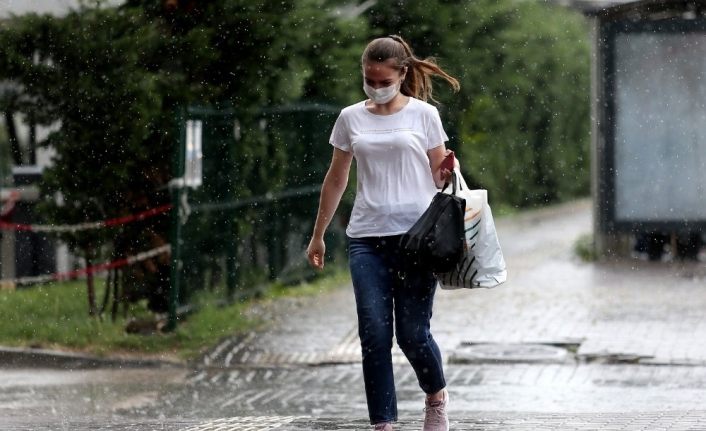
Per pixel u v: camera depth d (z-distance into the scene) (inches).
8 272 1973.4
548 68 3791.8
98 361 1403.8
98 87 1589.6
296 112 2046.0
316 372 1348.4
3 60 1599.4
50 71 1604.3
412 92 731.4
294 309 1791.3
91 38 1590.8
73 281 1973.4
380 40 706.8
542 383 1243.2
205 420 903.1
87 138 1600.6
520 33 2910.9
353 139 714.2
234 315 1657.2
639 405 1104.8
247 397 1193.4
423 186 715.4
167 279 1582.2
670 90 2470.5
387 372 703.1
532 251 2672.2
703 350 1416.1
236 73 1690.5
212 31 1603.1
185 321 1594.5
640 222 2480.3
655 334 1524.4
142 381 1299.2
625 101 2486.5
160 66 1614.2
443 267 694.5
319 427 812.0
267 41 1674.5
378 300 705.0
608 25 2486.5
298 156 2062.0
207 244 1688.0
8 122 2007.9
